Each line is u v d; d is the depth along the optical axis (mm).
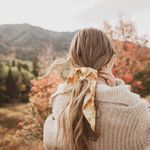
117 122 1688
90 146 1707
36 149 10375
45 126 1883
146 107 1733
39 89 10844
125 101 1709
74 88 1753
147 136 1699
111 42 1868
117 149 1690
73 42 1867
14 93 14539
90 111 1689
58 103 1841
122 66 13234
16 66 15891
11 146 10680
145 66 13727
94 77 1766
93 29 1858
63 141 1775
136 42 13977
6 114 12617
